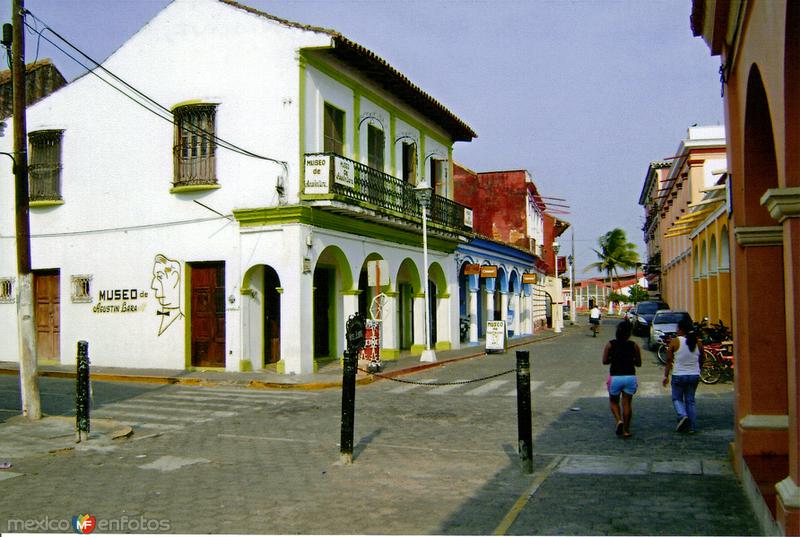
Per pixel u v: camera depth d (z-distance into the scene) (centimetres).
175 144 1897
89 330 2012
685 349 1004
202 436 1018
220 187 1838
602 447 921
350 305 1981
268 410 1258
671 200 4197
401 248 2297
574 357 2392
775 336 686
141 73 1953
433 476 775
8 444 946
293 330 1736
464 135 2808
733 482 716
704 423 1083
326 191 1734
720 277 2236
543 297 5078
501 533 574
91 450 916
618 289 9094
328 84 1898
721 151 3105
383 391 1529
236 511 647
